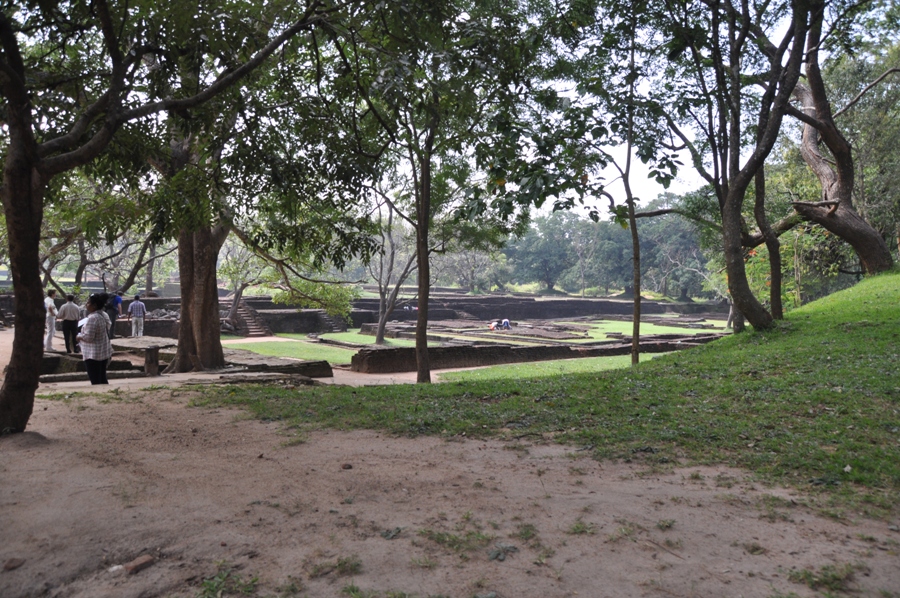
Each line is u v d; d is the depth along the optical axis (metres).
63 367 13.91
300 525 3.95
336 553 3.57
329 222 10.71
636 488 4.69
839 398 7.41
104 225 10.73
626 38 12.55
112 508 4.14
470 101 9.91
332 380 15.61
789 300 30.22
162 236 9.13
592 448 5.83
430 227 16.03
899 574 3.29
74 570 3.34
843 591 3.13
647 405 7.79
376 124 11.86
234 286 33.69
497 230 15.97
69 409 7.42
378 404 8.02
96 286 56.06
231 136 9.01
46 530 3.78
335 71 10.05
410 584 3.23
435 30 8.25
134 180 8.66
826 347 11.41
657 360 13.27
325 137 9.38
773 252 15.57
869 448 5.46
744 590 3.16
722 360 11.54
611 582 3.25
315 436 6.36
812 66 19.55
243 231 15.70
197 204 9.15
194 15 7.43
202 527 3.89
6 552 3.51
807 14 12.80
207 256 15.16
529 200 7.25
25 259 5.68
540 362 23.03
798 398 7.57
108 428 6.42
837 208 20.47
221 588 3.15
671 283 75.38
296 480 4.83
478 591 3.16
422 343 13.77
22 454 5.21
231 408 7.80
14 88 5.20
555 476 4.99
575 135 8.40
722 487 4.69
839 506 4.25
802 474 4.93
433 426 6.76
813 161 22.16
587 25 12.23
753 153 13.68
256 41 8.16
